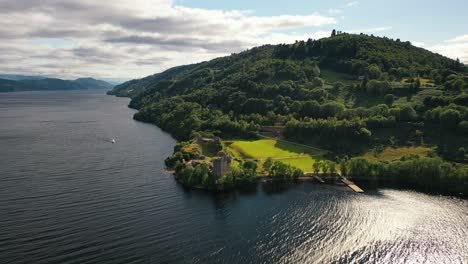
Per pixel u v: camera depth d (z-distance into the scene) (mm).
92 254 102312
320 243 115500
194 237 116312
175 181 168750
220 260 104000
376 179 180625
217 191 160000
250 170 172875
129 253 104250
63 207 132375
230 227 124562
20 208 129750
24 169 178375
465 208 144750
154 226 121812
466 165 177125
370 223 130375
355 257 108000
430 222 131625
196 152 198875
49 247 104500
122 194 149000
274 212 138375
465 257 108750
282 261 104812
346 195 158125
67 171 177625
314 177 181125
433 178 170000
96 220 123250
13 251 101375
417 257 108562
